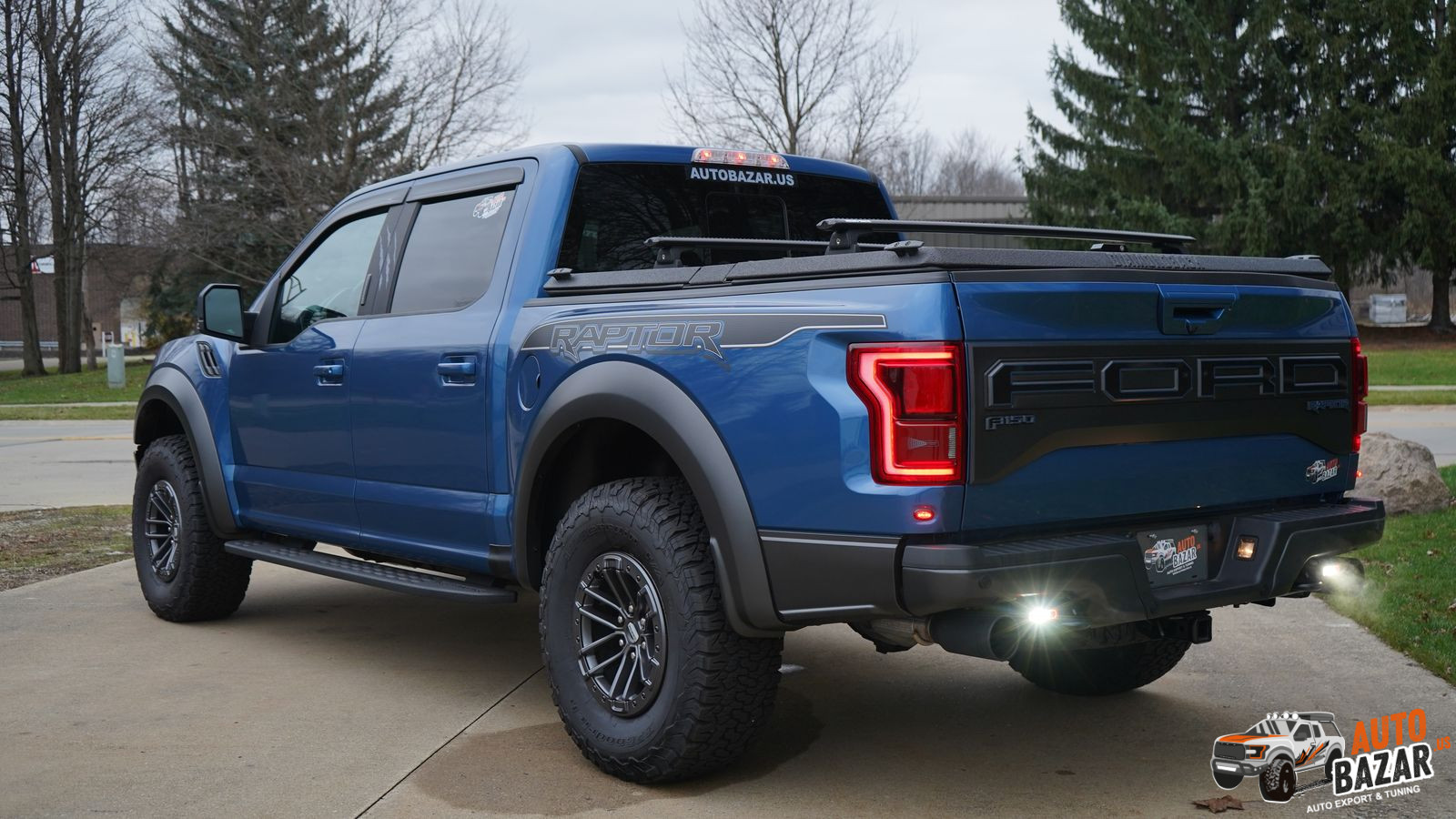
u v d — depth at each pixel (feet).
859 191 16.84
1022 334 9.95
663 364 11.46
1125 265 10.84
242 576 18.84
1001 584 9.55
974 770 12.18
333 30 86.33
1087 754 12.65
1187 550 11.24
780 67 74.18
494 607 20.53
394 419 14.89
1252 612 19.36
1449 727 13.38
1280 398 11.67
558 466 13.23
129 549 25.94
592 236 14.07
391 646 17.62
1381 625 17.72
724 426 10.90
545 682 15.60
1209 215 113.70
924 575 9.58
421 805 11.19
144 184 126.11
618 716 11.83
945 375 9.62
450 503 14.11
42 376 127.75
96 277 221.66
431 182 15.64
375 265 15.99
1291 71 108.37
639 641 11.72
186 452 18.74
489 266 14.24
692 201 15.07
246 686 15.35
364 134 86.69
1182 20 107.24
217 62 93.61
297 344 16.62
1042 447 10.03
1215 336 11.14
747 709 11.19
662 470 13.51
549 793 11.54
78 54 124.77
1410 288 247.29
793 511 10.41
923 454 9.66
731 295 11.23
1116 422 10.43
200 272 119.34
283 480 16.94
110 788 11.63
